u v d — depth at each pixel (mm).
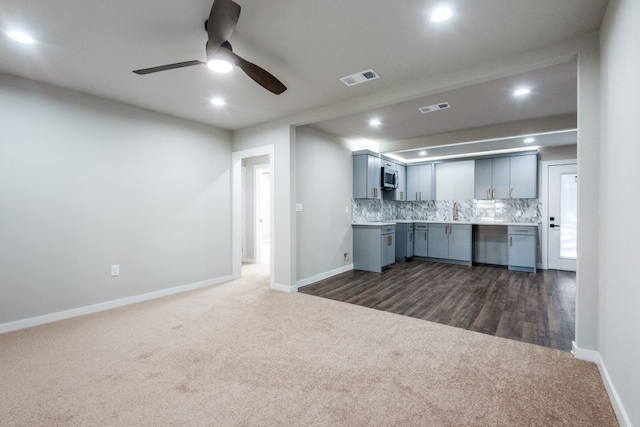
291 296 3729
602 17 1903
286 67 2559
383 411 1606
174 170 3873
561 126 3902
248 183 6172
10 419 1532
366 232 5324
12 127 2670
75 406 1639
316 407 1639
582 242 2111
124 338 2498
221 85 2904
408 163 6734
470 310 3207
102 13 1833
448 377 1927
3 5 1740
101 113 3215
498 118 3977
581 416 1562
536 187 5332
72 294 3014
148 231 3613
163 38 2117
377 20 1929
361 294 3820
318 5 1776
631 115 1416
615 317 1651
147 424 1506
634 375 1350
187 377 1923
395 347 2344
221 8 1504
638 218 1324
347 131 4727
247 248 6176
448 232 5977
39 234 2818
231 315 3049
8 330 2637
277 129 4012
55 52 2295
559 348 2322
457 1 1753
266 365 2072
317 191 4609
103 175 3236
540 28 2020
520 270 5254
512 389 1795
